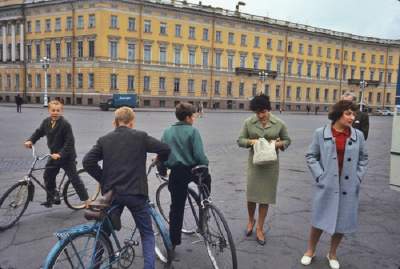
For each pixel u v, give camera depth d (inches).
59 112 239.8
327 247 206.5
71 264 143.2
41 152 494.6
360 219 254.7
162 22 2356.1
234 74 2667.3
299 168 435.8
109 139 156.9
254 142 206.2
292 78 2955.2
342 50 3206.2
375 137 908.6
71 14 2272.4
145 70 2324.1
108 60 2199.8
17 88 2600.9
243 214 258.1
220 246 171.3
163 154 162.6
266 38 2790.4
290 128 1092.5
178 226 186.7
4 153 482.3
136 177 155.1
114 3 2182.6
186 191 184.4
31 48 2507.4
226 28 2600.9
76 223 232.2
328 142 174.2
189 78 2491.4
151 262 156.6
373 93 3410.4
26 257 186.9
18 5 2498.8
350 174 173.3
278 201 291.7
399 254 200.1
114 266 163.0
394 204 291.9
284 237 219.0
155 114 1578.5
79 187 246.1
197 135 180.2
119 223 155.4
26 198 231.0
